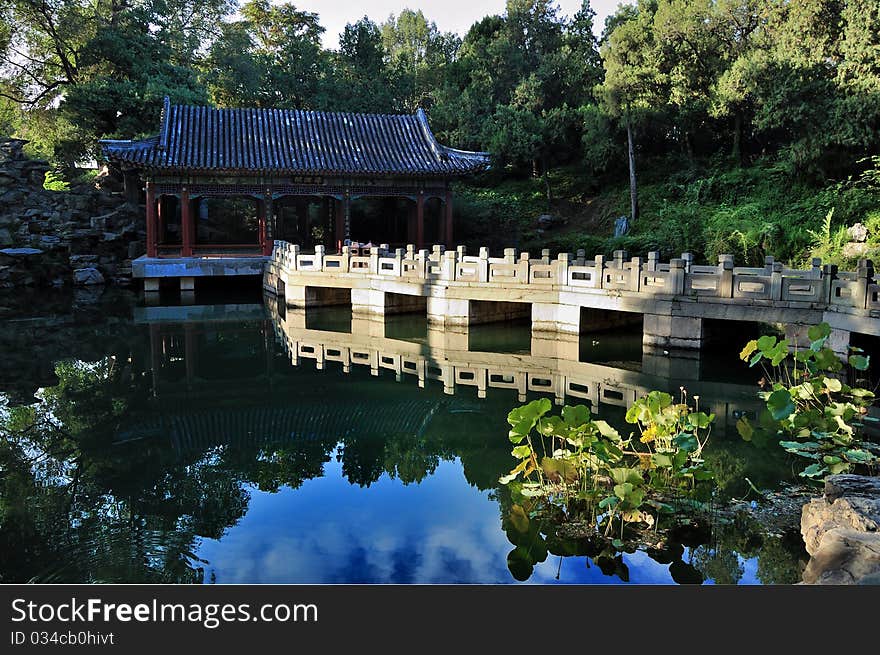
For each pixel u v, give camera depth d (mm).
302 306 26906
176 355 20688
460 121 46781
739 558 8125
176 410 15414
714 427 13219
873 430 12281
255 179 32656
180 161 30562
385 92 50406
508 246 39312
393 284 24266
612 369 18219
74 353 20953
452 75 54094
